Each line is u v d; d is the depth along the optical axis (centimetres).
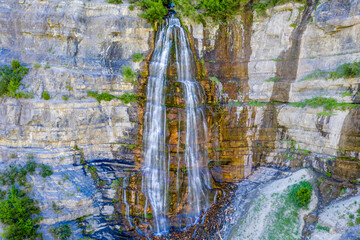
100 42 2738
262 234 2161
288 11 2766
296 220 2134
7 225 2017
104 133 2678
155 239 2319
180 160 2603
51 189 2242
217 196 2692
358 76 2220
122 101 2692
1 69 2384
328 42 2519
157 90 2702
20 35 2595
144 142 2647
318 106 2455
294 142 2673
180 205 2548
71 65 2630
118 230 2361
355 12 2289
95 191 2473
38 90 2431
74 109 2491
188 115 2678
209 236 2311
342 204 2058
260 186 2648
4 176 2180
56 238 2111
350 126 2164
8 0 2588
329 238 1897
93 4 2717
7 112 2347
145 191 2509
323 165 2355
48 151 2388
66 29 2603
